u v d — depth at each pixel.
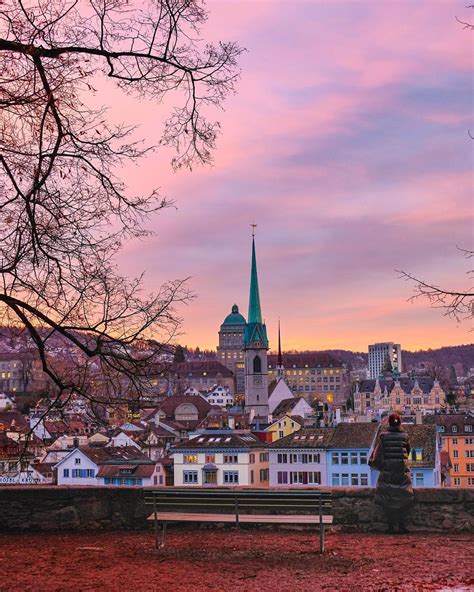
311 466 90.56
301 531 15.58
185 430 160.88
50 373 14.02
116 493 16.03
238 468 96.31
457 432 142.12
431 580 11.31
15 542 14.75
